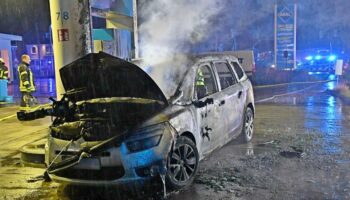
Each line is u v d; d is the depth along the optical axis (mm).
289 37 24812
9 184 4926
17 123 9453
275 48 25156
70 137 4355
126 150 3961
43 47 32906
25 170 5547
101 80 4688
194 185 4551
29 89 10969
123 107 4652
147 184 4211
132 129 4051
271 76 21516
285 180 4625
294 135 7105
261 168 5121
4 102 14039
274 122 8570
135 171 3986
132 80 4480
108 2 9570
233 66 6547
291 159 5512
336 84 18656
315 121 8570
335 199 4008
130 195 4301
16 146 7008
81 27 6266
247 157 5664
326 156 5621
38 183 4941
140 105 4637
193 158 4605
